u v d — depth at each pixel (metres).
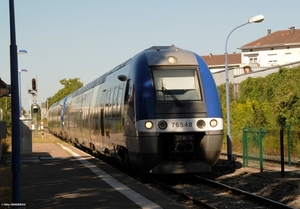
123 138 15.10
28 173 16.19
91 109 22.56
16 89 9.70
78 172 16.28
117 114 16.06
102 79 20.77
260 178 14.84
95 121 21.14
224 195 12.34
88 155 23.78
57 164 19.17
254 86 30.95
